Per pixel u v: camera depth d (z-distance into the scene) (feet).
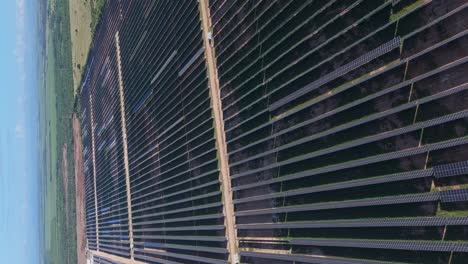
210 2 187.62
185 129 205.98
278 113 153.17
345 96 130.11
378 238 118.83
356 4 126.72
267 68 155.33
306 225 137.69
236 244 169.07
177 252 215.92
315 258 133.59
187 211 203.41
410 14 113.60
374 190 121.39
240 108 170.30
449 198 103.19
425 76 108.58
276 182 151.33
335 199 131.44
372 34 121.39
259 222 158.61
